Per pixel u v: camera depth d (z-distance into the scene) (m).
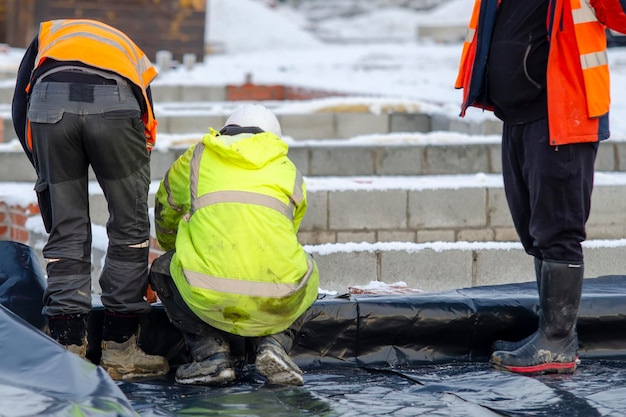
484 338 10.61
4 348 8.02
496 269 13.88
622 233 15.28
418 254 13.70
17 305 9.95
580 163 9.53
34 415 6.95
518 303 10.62
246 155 9.16
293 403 8.95
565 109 9.34
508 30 9.63
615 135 19.33
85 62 9.16
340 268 13.55
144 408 8.63
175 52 46.06
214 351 9.43
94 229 15.76
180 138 19.72
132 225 9.52
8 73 33.59
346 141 20.09
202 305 8.92
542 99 9.55
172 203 9.55
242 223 8.91
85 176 9.47
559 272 9.71
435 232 15.27
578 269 9.75
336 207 14.92
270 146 9.38
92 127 9.04
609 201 15.17
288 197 9.31
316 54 56.66
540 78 9.52
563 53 9.35
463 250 13.77
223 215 8.95
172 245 10.24
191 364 9.52
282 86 36.69
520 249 13.91
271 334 9.35
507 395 9.27
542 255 9.90
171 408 8.73
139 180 9.46
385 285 11.73
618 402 9.05
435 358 10.53
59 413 7.04
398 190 15.06
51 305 9.35
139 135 9.30
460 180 16.27
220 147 9.18
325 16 96.38
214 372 9.33
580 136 9.34
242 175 9.18
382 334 10.39
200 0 45.97
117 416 7.28
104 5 44.59
